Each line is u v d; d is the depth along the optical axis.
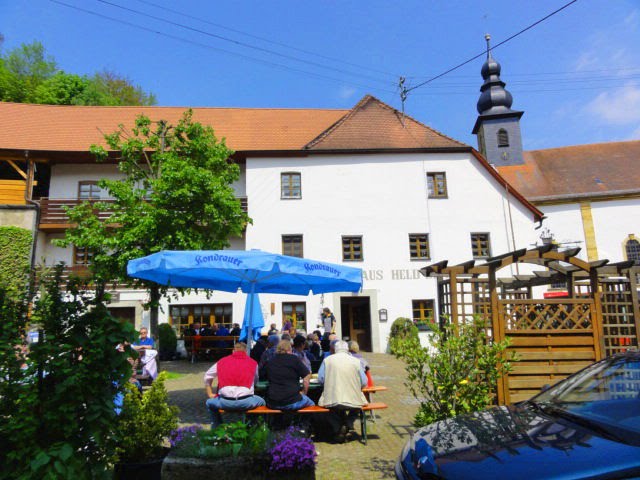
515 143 35.91
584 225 29.61
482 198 22.11
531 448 3.41
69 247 20.48
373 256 21.08
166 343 18.03
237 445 4.88
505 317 7.76
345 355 7.10
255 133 24.62
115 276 13.58
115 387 3.72
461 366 5.36
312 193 21.36
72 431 3.45
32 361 3.42
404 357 5.66
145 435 4.88
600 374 4.55
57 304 3.59
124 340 3.67
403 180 21.84
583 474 2.98
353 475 5.47
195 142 14.84
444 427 4.24
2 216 19.81
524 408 4.42
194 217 14.20
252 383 6.75
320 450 6.55
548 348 7.59
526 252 7.57
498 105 37.69
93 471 3.55
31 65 38.38
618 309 8.07
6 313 3.48
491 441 3.66
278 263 7.01
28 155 20.39
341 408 6.80
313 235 21.02
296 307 20.17
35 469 3.16
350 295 20.52
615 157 32.91
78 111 25.27
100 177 21.33
